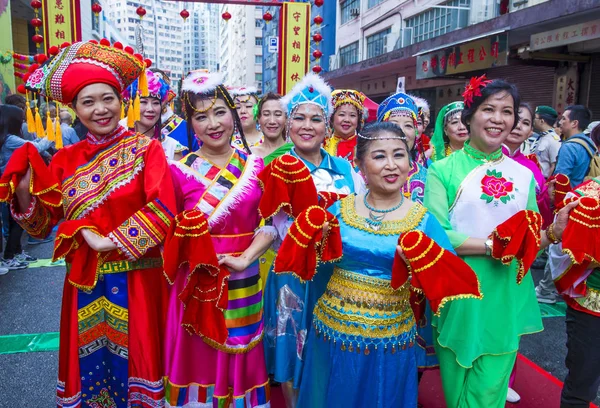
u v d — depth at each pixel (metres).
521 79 10.78
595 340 2.33
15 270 5.55
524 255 2.04
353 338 2.02
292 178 2.09
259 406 2.34
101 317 2.27
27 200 2.13
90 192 2.17
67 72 2.09
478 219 2.33
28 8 12.41
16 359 3.47
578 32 7.64
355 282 2.05
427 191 2.41
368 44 19.75
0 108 5.28
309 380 2.20
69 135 6.76
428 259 1.78
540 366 3.56
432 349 2.70
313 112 2.79
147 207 2.08
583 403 2.42
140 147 2.21
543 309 4.62
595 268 2.29
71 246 2.09
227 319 2.23
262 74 45.66
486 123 2.29
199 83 2.22
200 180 2.25
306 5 6.46
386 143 2.00
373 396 2.02
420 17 15.48
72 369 2.20
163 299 2.33
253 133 4.73
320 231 1.90
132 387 2.26
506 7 10.70
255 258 2.22
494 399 2.29
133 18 82.75
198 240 1.99
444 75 11.16
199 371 2.25
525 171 2.42
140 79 2.32
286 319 2.61
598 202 2.11
